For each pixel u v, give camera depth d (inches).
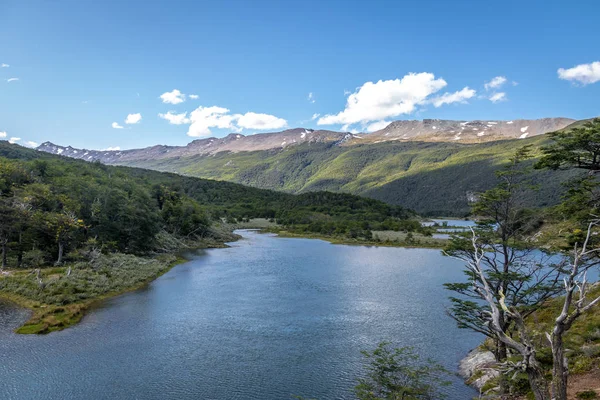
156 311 1829.5
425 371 1016.2
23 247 2596.0
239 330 1593.3
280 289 2298.2
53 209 2947.8
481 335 1561.3
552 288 936.9
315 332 1579.7
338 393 1104.2
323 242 5059.1
